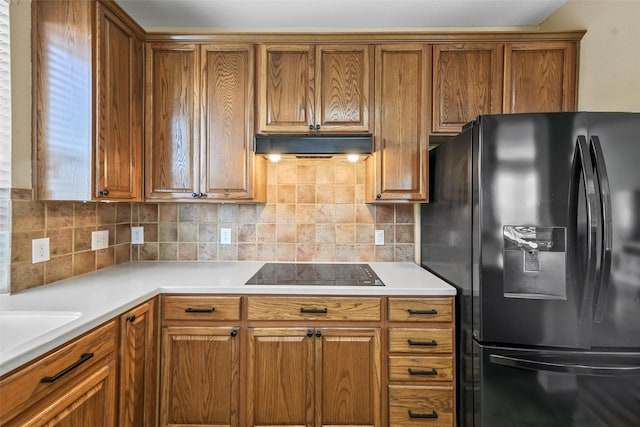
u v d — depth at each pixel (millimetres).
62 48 1528
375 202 2012
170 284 1683
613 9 1679
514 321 1394
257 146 1849
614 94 1684
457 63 1936
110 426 1285
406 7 2023
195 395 1654
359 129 1938
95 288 1578
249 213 2303
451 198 1717
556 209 1360
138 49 1886
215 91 1950
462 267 1588
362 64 1940
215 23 2189
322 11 2064
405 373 1640
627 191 1332
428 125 1934
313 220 2301
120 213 2182
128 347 1396
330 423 1648
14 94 1444
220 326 1665
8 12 1419
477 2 1973
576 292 1349
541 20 2182
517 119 1384
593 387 1354
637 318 1337
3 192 1432
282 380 1655
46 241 1614
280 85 1950
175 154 1960
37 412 946
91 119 1521
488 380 1415
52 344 982
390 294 1649
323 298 1658
